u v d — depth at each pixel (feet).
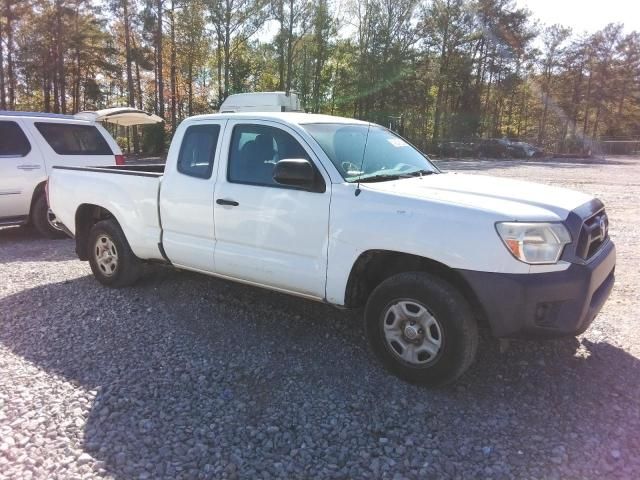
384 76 151.64
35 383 12.28
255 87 157.17
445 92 168.45
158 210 16.94
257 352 13.94
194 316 16.46
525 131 201.67
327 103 162.40
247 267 14.70
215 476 9.13
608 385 12.18
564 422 10.73
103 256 19.22
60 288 19.40
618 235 29.19
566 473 9.16
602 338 14.69
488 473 9.21
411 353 12.07
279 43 148.77
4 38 121.39
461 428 10.56
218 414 11.05
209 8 135.85
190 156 16.35
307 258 13.50
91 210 20.07
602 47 178.60
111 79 154.40
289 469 9.34
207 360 13.50
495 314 10.96
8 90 129.39
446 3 154.71
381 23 150.82
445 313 11.36
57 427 10.50
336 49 158.20
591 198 13.26
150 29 128.36
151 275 20.45
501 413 11.08
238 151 15.17
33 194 28.45
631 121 193.88
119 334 15.17
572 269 11.02
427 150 145.48
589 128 190.39
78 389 12.02
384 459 9.62
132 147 130.72
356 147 14.73
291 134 14.10
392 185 13.00
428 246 11.43
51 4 120.16
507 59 166.91
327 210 12.93
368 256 12.59
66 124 30.35
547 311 11.02
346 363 13.30
